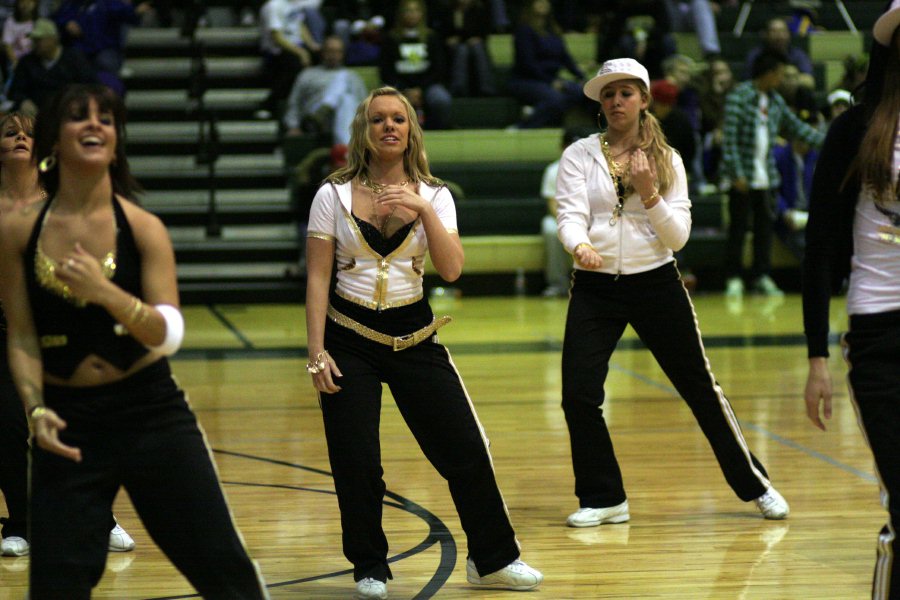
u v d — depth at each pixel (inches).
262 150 847.7
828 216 176.9
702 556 250.1
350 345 223.0
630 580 233.5
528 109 868.6
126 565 247.1
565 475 327.3
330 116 820.0
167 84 895.1
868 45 944.9
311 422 402.0
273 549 257.6
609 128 277.9
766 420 398.3
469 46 871.7
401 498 300.0
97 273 154.9
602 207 274.1
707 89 820.6
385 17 944.9
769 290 766.5
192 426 169.5
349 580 236.2
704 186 816.3
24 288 164.4
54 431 159.8
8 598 224.4
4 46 848.9
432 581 233.6
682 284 276.4
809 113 778.8
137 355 165.0
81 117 161.3
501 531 225.9
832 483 314.0
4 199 243.3
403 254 223.3
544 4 857.5
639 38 856.3
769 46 783.1
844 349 175.5
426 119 837.2
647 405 430.0
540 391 457.4
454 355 546.3
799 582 231.5
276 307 746.2
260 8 959.0
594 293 277.7
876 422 167.6
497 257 784.9
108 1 842.8
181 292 759.1
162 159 836.6
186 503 165.9
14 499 250.5
